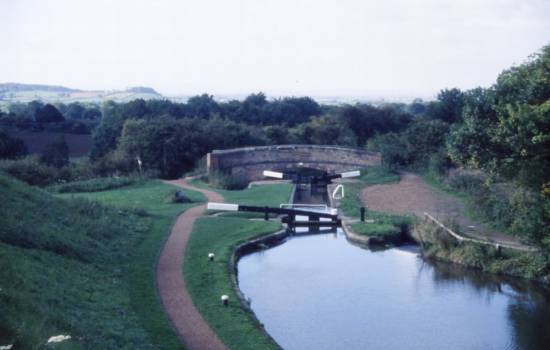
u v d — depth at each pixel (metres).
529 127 22.47
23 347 11.81
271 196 42.09
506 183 32.19
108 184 43.75
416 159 54.19
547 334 19.64
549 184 24.05
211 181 47.41
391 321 20.50
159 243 26.69
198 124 68.44
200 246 26.64
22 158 54.06
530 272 24.95
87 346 13.46
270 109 96.44
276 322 20.14
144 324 17.02
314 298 22.59
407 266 27.30
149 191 41.94
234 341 16.41
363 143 81.56
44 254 20.05
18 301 14.20
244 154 53.06
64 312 15.34
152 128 61.03
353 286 24.20
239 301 19.84
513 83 25.31
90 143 87.06
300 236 33.31
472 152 25.86
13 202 24.97
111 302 17.94
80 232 24.72
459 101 72.81
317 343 18.58
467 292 23.77
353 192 43.47
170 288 20.53
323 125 78.19
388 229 31.91
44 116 98.50
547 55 25.34
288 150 55.16
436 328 20.02
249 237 29.72
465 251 27.56
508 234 29.61
